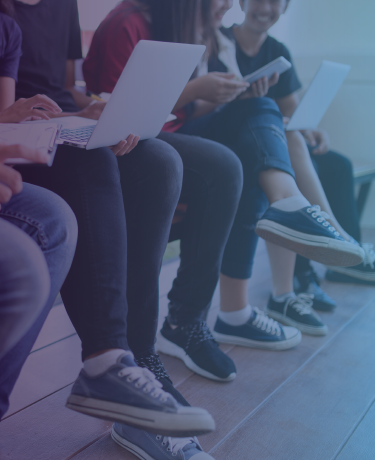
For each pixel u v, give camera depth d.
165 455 0.81
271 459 0.86
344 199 1.85
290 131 1.43
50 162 0.60
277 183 1.18
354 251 1.10
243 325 1.32
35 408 0.98
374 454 0.88
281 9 1.50
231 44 1.55
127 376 0.69
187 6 1.37
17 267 0.49
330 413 1.01
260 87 1.29
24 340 0.61
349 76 2.61
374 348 1.35
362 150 2.65
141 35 1.32
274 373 1.18
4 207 0.63
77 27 1.36
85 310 0.72
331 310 1.61
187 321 1.18
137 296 0.90
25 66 1.21
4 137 0.67
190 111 1.50
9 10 1.15
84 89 1.50
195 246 1.12
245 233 1.27
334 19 2.62
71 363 1.16
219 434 0.92
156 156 0.90
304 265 1.69
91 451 0.86
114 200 0.76
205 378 1.14
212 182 1.07
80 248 0.72
